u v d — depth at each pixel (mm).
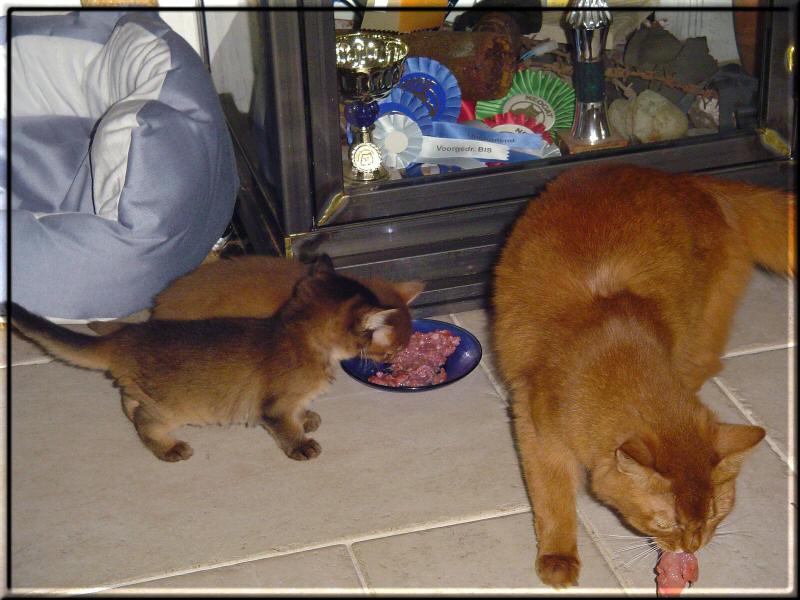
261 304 1288
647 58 1526
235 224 1552
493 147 1492
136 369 1214
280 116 1303
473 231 1410
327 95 1307
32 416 1302
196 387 1202
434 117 1502
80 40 1568
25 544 1156
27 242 1304
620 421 1049
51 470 1236
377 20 1462
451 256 1406
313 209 1367
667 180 1256
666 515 1026
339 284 1234
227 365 1198
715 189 1271
